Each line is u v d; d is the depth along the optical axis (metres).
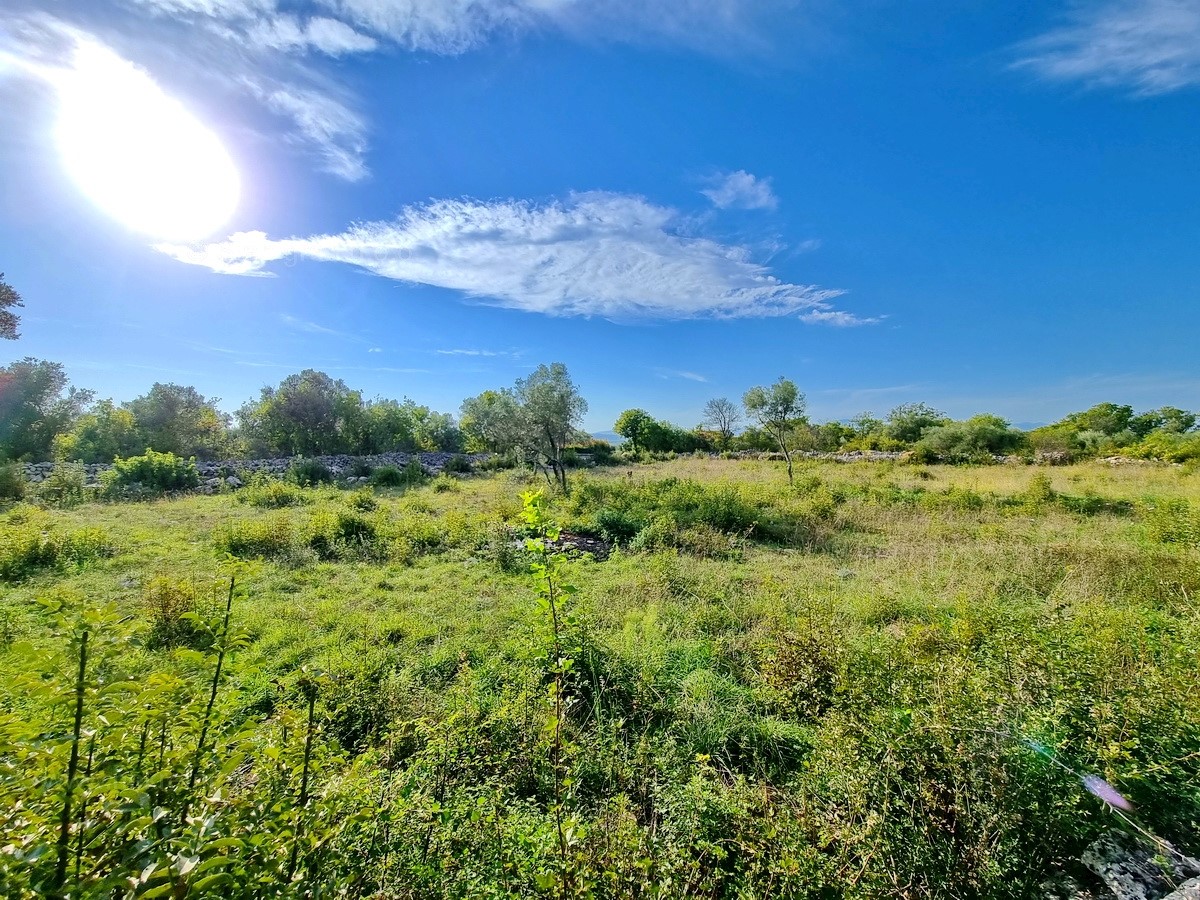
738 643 5.48
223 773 1.91
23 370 23.73
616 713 4.16
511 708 3.91
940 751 2.65
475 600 7.32
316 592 7.68
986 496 14.20
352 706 4.25
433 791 3.16
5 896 1.27
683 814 2.84
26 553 8.55
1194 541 8.01
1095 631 4.00
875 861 2.38
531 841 2.46
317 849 2.06
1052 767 2.60
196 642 5.69
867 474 21.23
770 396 19.39
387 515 13.14
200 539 10.89
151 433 26.67
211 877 1.41
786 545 10.37
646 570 8.24
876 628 5.42
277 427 32.28
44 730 1.51
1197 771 2.70
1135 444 27.48
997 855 2.37
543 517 3.18
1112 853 2.45
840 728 3.04
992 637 4.07
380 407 37.06
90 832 1.52
